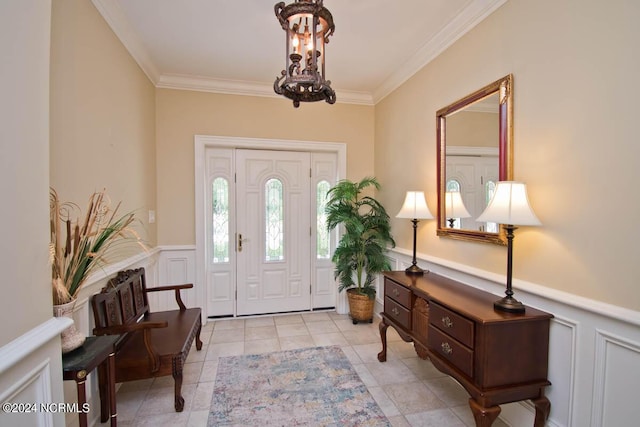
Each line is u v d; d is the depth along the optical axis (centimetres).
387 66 293
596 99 133
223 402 197
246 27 229
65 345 129
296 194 366
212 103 329
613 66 126
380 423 178
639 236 119
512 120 175
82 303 165
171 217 323
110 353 150
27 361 95
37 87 103
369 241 338
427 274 245
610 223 128
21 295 94
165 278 322
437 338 179
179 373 187
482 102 199
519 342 147
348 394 206
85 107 175
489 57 193
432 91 256
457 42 224
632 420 122
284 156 361
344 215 319
